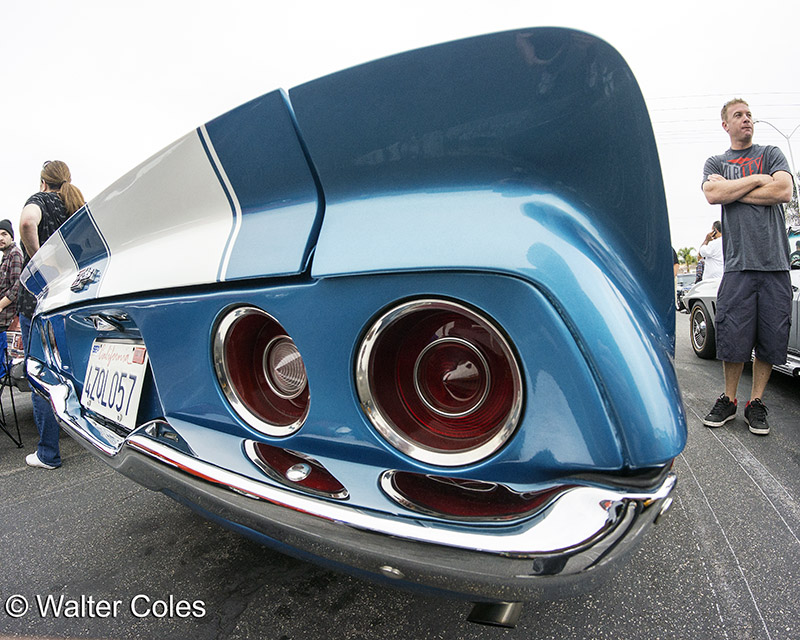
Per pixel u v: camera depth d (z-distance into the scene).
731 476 2.04
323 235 0.82
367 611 1.32
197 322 0.99
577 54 0.63
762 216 2.37
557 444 0.70
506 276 0.68
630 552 0.66
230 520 0.88
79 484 2.32
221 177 0.96
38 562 1.63
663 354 0.79
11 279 3.33
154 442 1.06
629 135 0.69
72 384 1.75
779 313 2.39
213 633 1.26
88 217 1.34
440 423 0.82
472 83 0.69
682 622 1.22
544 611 1.28
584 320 0.67
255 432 0.96
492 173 0.75
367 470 0.84
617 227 0.77
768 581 1.37
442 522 0.71
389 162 0.78
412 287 0.74
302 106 0.79
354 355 0.81
